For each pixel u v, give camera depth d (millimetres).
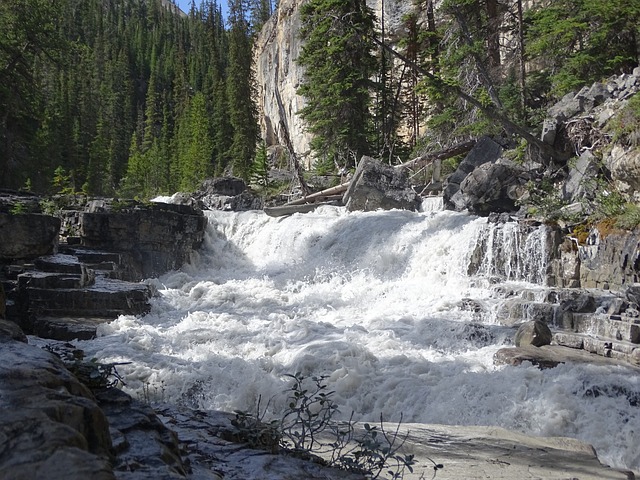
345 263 25359
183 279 25844
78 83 80500
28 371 3512
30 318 18484
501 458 6672
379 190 29719
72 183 56281
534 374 12586
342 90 40688
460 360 14039
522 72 31594
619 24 29250
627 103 21359
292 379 13531
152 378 13508
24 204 25859
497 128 32562
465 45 32812
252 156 63625
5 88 45625
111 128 79500
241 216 31422
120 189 67750
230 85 70500
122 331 17344
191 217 28219
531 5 40188
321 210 30922
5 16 45906
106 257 24625
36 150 52188
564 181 23031
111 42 122125
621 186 20000
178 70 112062
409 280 22547
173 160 74500
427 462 6375
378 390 13031
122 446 3588
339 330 17031
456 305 18391
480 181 24812
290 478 4297
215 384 13469
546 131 24344
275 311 20297
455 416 12000
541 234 19891
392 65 48812
